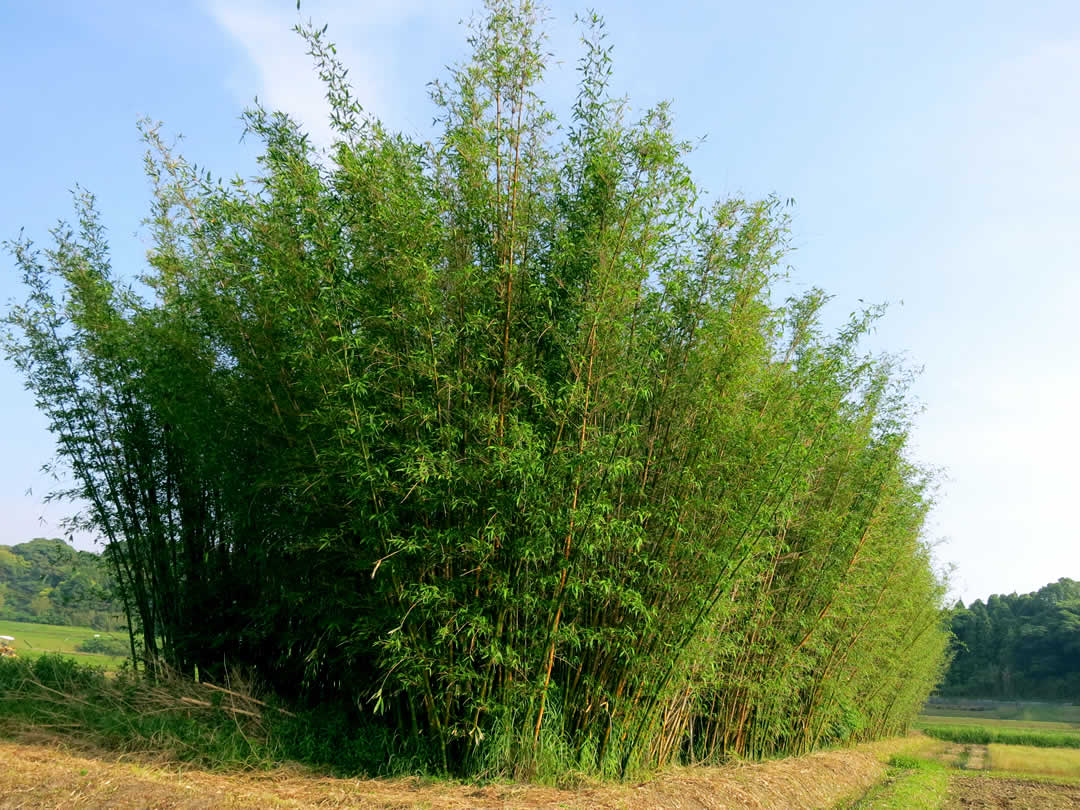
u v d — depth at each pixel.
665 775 8.56
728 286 8.52
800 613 12.07
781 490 9.16
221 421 8.69
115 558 9.83
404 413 7.12
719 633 9.49
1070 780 16.36
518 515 7.31
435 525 7.41
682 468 8.45
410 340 7.33
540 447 7.20
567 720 8.10
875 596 14.97
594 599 8.06
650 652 8.37
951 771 17.80
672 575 8.45
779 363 9.95
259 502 8.73
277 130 8.05
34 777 5.46
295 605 8.40
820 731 15.36
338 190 7.59
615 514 8.15
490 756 7.26
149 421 9.84
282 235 7.42
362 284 7.48
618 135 7.78
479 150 7.37
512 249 7.41
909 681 22.62
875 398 13.17
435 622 7.31
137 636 10.05
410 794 6.46
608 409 7.79
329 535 7.55
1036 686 50.50
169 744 7.09
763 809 8.43
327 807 5.87
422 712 7.80
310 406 7.93
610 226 7.69
